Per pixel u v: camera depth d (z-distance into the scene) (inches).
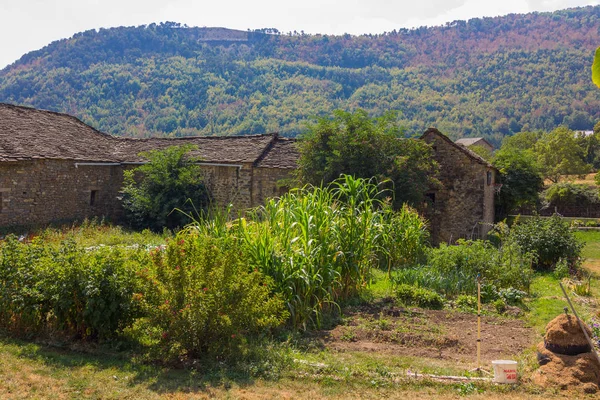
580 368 254.2
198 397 227.9
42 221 798.5
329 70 5762.8
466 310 403.2
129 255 321.4
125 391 231.0
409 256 565.3
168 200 864.3
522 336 341.1
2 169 727.1
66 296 281.0
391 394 239.5
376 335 331.0
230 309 271.3
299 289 344.5
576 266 613.9
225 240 343.9
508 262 488.7
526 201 1264.8
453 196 903.7
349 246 415.2
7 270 299.1
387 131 775.1
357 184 464.8
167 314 262.8
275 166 859.4
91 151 940.0
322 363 272.1
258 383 246.5
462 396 239.0
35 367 252.4
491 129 4411.9
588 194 1573.6
